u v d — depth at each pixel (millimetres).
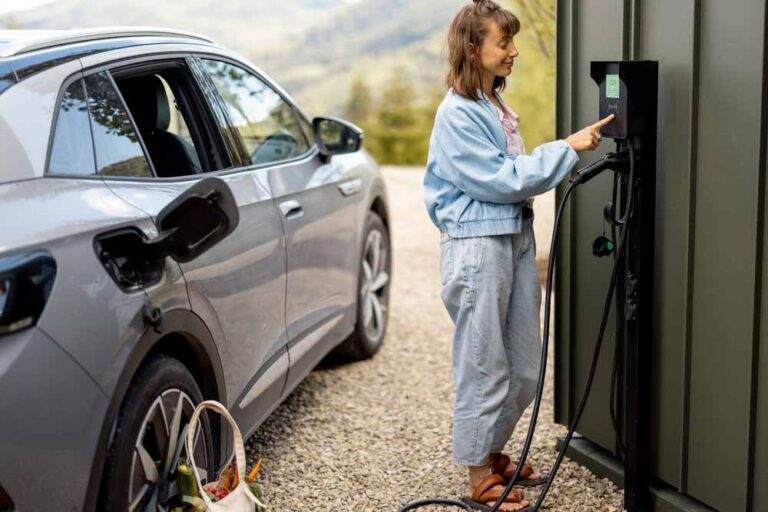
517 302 3129
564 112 3404
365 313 4898
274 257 3406
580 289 3416
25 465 2055
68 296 2168
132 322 2379
